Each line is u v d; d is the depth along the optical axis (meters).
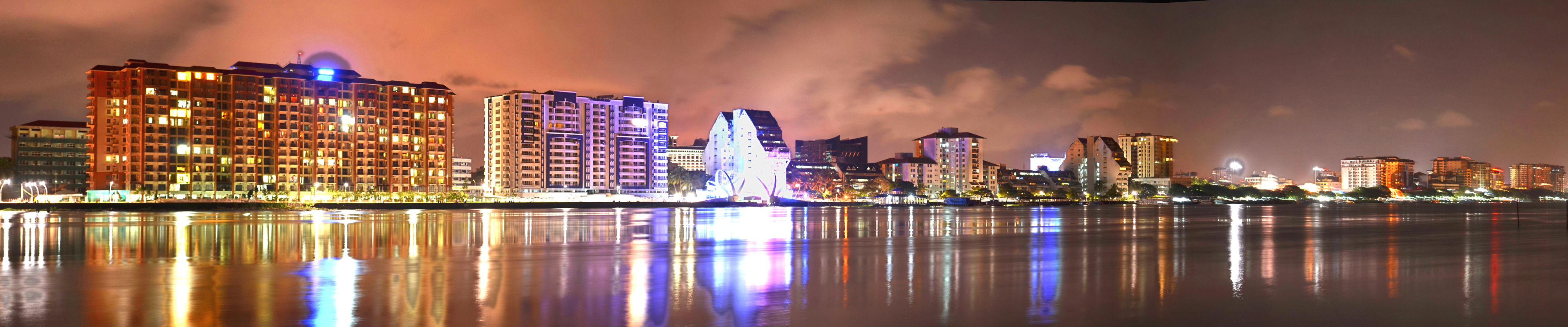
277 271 41.66
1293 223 112.75
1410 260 49.09
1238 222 119.06
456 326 26.14
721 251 55.50
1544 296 33.38
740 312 28.75
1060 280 37.75
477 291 33.62
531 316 27.89
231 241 64.75
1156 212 187.25
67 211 162.75
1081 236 75.19
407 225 97.56
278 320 26.98
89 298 31.44
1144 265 45.03
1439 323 27.67
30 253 52.22
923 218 131.00
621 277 38.91
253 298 31.62
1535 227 97.25
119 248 56.53
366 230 83.69
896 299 31.83
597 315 28.09
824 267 44.16
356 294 32.59
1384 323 27.47
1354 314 29.11
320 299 31.31
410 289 34.16
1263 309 29.91
